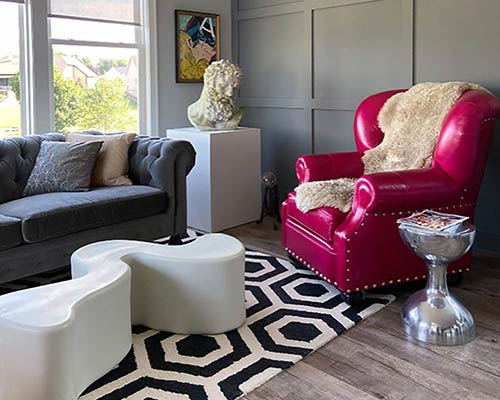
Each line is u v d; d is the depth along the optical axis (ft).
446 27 11.53
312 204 9.48
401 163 10.50
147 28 14.34
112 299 6.75
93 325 6.41
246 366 6.97
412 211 8.93
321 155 11.01
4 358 5.80
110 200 10.03
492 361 7.08
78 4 12.98
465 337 7.64
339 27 13.57
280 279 10.08
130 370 6.88
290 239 10.71
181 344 7.58
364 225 8.68
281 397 6.29
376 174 8.71
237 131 13.56
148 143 11.62
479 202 11.62
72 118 13.28
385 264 8.96
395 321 8.32
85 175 10.60
